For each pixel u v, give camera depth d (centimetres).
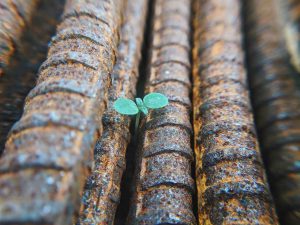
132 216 6
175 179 6
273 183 8
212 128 7
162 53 9
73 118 5
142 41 10
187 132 7
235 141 7
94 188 6
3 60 7
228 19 11
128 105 7
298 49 10
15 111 7
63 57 6
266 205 6
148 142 7
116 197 6
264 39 11
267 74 10
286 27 10
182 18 11
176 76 8
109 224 6
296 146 8
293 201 7
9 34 7
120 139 7
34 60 8
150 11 12
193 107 8
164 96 7
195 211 7
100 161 6
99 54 6
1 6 7
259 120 9
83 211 5
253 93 10
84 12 7
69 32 7
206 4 11
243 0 13
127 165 7
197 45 10
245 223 6
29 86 7
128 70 8
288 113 8
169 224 5
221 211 6
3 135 7
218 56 9
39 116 5
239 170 6
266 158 8
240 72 9
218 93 8
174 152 7
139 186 6
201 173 7
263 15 12
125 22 9
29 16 8
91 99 5
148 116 7
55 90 5
